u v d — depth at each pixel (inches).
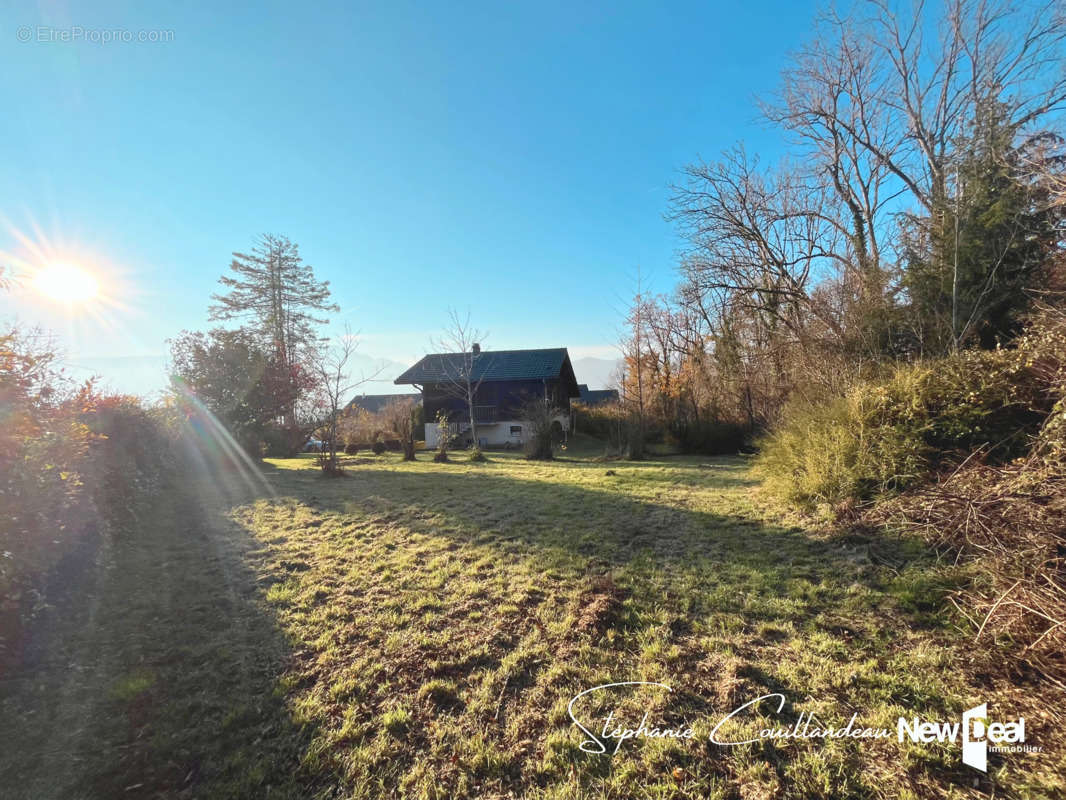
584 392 1946.4
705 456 644.1
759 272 639.8
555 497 298.0
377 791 76.9
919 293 337.1
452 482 376.2
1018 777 73.0
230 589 159.2
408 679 106.1
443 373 1042.1
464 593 150.9
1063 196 234.5
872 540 169.6
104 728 91.5
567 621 128.2
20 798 75.1
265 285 1085.1
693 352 834.2
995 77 446.3
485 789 76.7
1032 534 111.1
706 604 135.1
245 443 524.1
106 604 147.0
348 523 243.3
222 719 94.0
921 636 111.9
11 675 107.0
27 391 161.0
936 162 478.0
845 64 533.3
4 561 116.0
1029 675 94.7
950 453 186.2
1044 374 170.7
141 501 255.0
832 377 290.7
